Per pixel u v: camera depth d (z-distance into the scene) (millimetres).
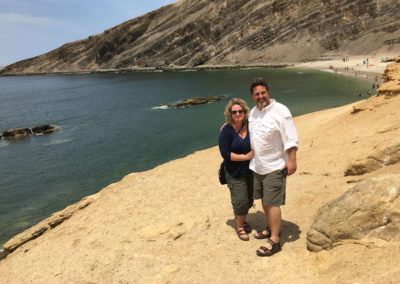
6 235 21891
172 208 10602
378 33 113250
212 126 46719
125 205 11828
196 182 13656
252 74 104938
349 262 5852
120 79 133000
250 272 6609
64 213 13906
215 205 10188
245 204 7398
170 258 7617
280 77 91438
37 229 13766
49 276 8398
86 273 7855
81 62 194000
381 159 9484
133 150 39031
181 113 56781
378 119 17969
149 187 13547
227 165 7246
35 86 139125
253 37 136000
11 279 9359
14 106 86188
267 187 6621
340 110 34656
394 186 6086
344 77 80062
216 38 146125
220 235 8062
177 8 171000
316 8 127500
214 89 83125
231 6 146375
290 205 8844
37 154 40031
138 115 59000
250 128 6691
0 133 53031
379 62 95750
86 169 33875
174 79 113125
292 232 7496
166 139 42406
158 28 169000
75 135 48312
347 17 120875
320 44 122000
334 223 6375
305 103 56156
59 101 88688
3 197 28062
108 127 51938
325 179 10602
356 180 9133
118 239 9078
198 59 144375
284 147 6371
